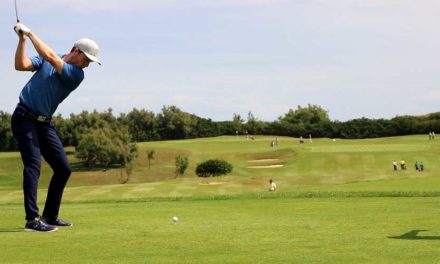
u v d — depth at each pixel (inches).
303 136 5295.3
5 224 385.7
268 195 764.6
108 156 3644.2
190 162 3499.0
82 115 4758.9
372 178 1990.7
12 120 351.9
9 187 3036.4
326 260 248.1
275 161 2967.5
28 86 350.0
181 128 5477.4
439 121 4744.1
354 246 286.2
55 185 365.7
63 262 247.4
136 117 5516.7
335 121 5182.1
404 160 2556.6
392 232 338.3
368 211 473.1
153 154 3627.0
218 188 1651.1
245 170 2832.2
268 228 360.2
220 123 5679.1
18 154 3973.9
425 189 969.5
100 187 1640.0
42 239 313.3
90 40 355.9
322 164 2588.6
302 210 492.4
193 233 337.4
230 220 410.6
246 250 277.7
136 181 3253.0
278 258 254.4
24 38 335.3
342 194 740.7
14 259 254.7
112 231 346.3
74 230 350.9
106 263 244.8
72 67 350.0
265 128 5506.9
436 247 280.2
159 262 246.8
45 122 354.3
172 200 698.2
